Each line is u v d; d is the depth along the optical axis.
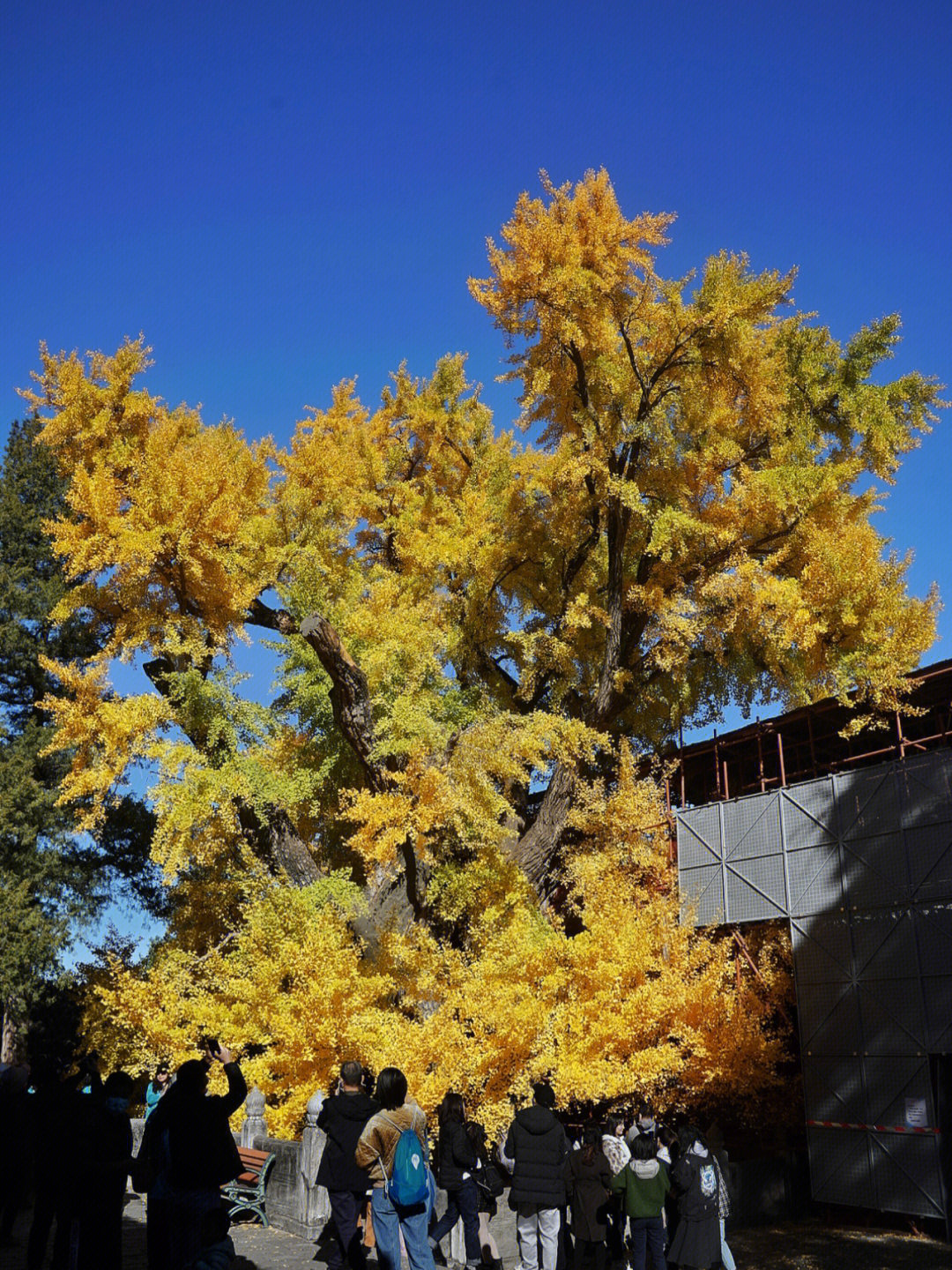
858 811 15.34
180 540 18.00
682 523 18.50
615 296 19.62
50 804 28.88
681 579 20.06
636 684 20.72
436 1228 10.06
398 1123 7.37
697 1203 9.56
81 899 29.05
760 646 21.00
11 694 32.28
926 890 14.14
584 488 21.33
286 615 23.02
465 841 17.61
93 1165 6.62
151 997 16.39
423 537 23.22
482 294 19.44
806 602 18.61
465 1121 10.17
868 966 14.71
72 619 31.56
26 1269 8.20
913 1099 13.72
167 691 19.69
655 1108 14.69
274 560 21.77
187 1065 6.06
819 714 19.41
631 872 17.97
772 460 19.95
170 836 16.39
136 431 20.23
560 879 19.89
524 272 18.95
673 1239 9.59
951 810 14.07
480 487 24.41
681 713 22.11
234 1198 11.89
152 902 29.25
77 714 17.64
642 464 20.39
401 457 25.95
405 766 17.09
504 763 17.17
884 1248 12.37
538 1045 14.28
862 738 20.98
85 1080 10.34
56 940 27.61
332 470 24.08
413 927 16.45
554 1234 8.91
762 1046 14.47
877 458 19.50
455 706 19.08
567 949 15.20
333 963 15.13
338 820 20.94
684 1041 14.50
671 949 15.34
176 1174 5.78
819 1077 14.99
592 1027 14.40
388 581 21.55
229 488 19.20
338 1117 7.80
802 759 21.84
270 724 18.56
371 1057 14.65
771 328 20.44
